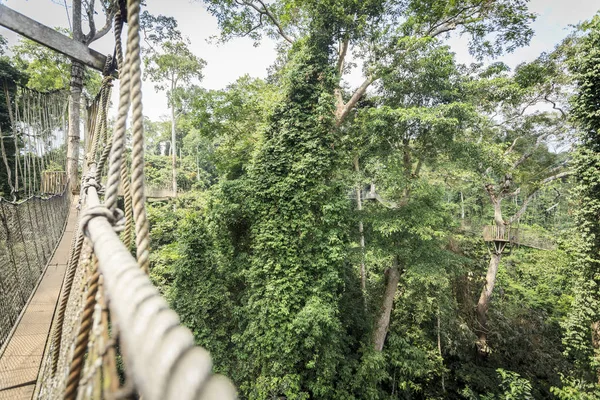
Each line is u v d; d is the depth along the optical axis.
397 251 10.28
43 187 10.96
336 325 8.84
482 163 10.20
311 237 9.88
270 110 10.96
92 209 1.24
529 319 14.15
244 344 9.50
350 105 11.18
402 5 10.31
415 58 9.77
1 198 4.60
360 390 9.91
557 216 24.08
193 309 9.56
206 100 12.75
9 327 3.98
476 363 13.54
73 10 10.09
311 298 8.99
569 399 8.89
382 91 11.19
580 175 9.56
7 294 4.26
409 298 12.95
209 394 0.26
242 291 10.80
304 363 9.06
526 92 11.57
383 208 11.34
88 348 0.82
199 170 32.56
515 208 23.55
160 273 13.64
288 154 10.24
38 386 2.80
